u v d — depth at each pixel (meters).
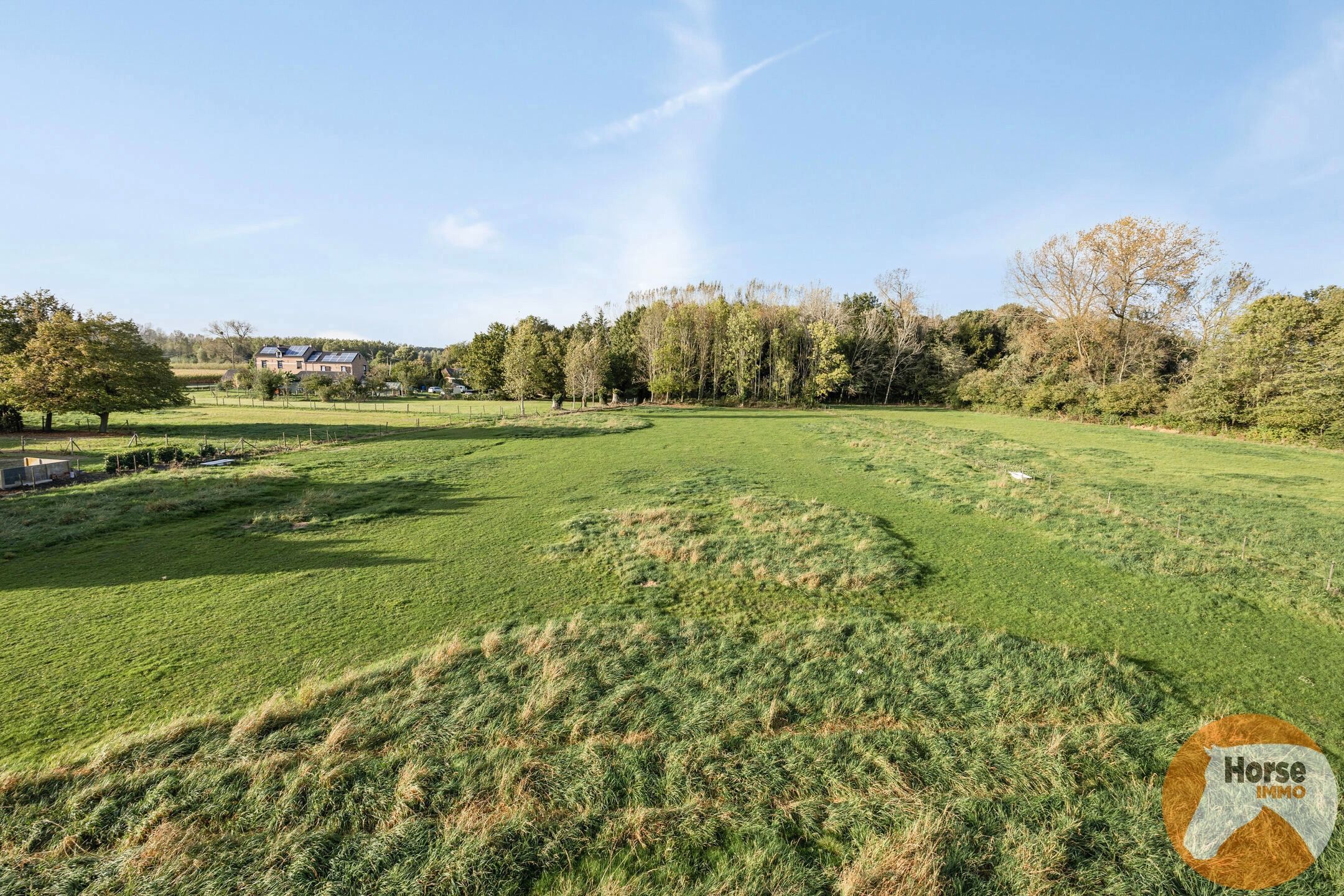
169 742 6.13
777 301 72.12
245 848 4.84
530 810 5.30
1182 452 29.25
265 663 8.04
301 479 20.66
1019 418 50.09
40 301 31.69
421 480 20.66
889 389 68.88
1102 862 4.85
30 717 6.71
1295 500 18.47
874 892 4.48
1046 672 7.86
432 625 9.28
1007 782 5.82
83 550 12.92
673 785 5.70
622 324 70.88
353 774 5.71
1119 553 12.95
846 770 5.93
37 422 37.81
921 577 11.64
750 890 4.50
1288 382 32.69
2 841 4.89
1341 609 10.12
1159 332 48.03
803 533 14.29
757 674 7.75
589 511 16.56
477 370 74.62
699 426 38.91
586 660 8.00
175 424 38.84
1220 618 9.85
